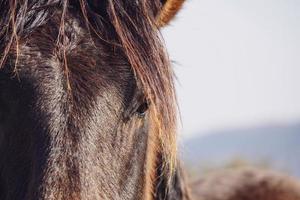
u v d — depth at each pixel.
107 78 4.36
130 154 4.64
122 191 4.61
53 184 4.02
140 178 4.88
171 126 4.71
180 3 5.46
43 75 4.21
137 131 4.67
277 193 7.78
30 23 4.32
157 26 5.01
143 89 4.48
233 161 13.79
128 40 4.48
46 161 4.07
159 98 4.57
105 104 4.32
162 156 5.38
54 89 4.20
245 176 8.01
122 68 4.42
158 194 5.65
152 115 4.72
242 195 7.75
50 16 4.37
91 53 4.38
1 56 4.23
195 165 13.51
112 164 4.40
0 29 4.29
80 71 4.29
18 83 4.20
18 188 4.14
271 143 112.19
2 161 4.23
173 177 5.83
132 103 4.46
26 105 4.18
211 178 7.99
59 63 4.25
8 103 4.21
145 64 4.48
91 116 4.24
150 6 4.95
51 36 4.31
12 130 4.20
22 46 4.25
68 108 4.19
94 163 4.21
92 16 4.50
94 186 4.17
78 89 4.25
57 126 4.15
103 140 4.30
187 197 6.05
